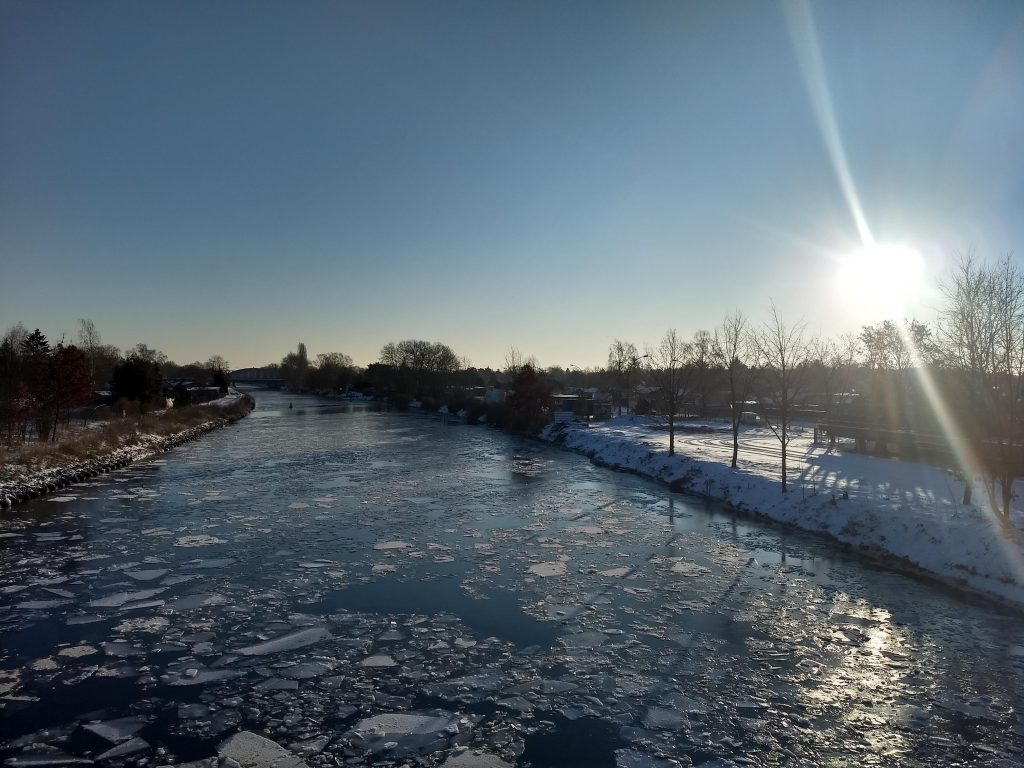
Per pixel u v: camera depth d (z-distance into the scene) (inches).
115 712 308.2
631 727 295.3
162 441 1386.6
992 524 518.0
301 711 310.3
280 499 826.8
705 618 425.7
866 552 571.5
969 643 382.9
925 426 1056.2
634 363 2224.4
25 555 566.3
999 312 570.6
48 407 1198.3
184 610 440.5
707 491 850.8
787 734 288.8
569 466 1148.5
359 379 4945.9
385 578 509.7
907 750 275.4
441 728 295.6
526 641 390.9
